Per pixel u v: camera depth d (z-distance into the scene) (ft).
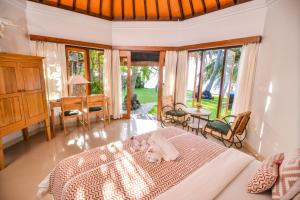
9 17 10.09
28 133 11.32
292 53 7.39
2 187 6.75
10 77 8.38
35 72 9.91
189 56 15.24
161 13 14.71
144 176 4.90
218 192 4.33
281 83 8.02
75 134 12.50
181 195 4.14
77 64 14.79
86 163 5.37
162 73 15.93
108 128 14.02
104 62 15.47
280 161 4.77
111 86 16.22
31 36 11.42
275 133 8.30
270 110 8.79
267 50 9.30
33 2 11.35
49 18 12.26
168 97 15.25
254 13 10.23
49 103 12.42
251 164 5.66
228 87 14.10
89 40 14.43
